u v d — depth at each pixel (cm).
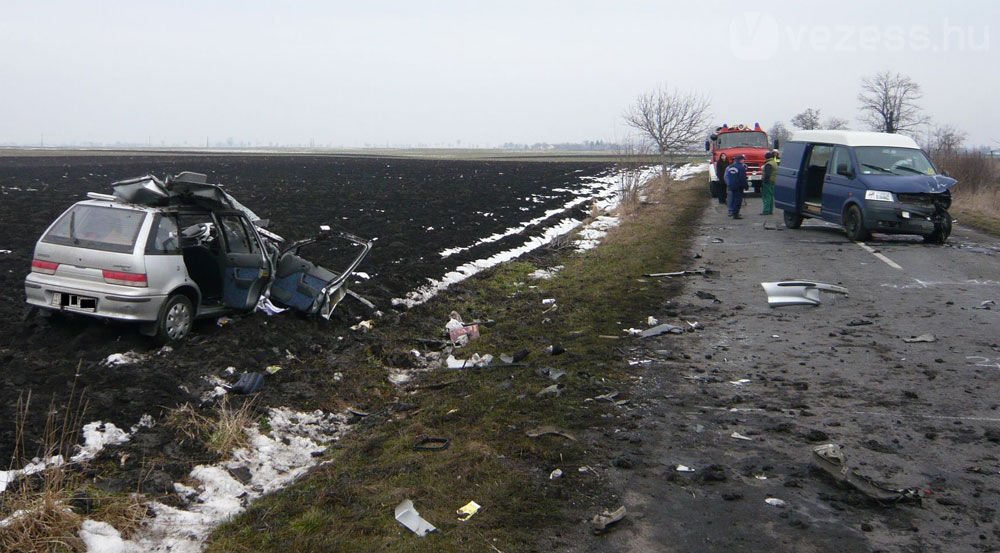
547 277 1574
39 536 485
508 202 3058
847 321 1112
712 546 499
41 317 977
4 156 6944
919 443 661
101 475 593
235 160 6894
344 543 504
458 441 679
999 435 671
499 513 543
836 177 2003
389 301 1265
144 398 734
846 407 756
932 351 945
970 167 3291
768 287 1291
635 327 1106
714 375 871
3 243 1589
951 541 500
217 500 579
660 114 3878
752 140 3322
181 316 934
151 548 507
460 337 1053
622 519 533
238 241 1056
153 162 5891
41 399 718
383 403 829
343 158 8412
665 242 1952
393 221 2284
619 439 680
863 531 515
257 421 722
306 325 1075
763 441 674
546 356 957
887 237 2022
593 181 4456
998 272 1469
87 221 920
